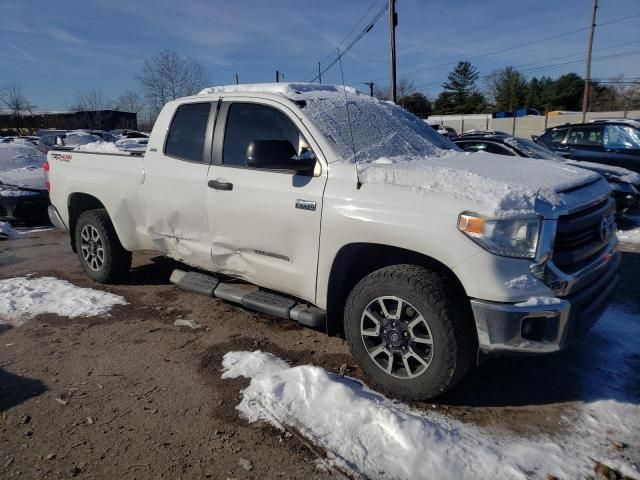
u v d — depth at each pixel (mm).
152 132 4758
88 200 5613
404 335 3154
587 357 3770
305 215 3514
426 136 4430
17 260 6727
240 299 4121
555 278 2820
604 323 4371
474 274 2828
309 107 3846
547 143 10844
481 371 3592
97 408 3176
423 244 2979
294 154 3740
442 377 3012
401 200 3104
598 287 3146
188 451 2770
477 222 2824
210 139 4246
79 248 5633
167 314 4695
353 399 3096
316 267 3529
